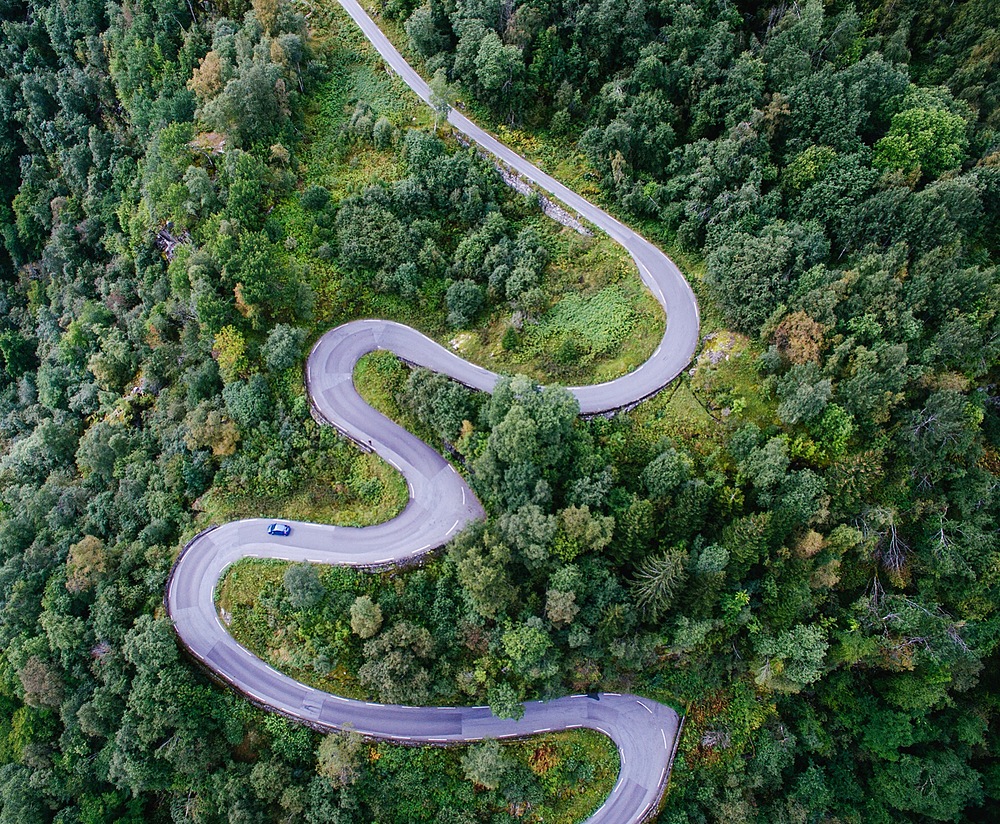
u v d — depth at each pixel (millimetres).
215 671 68062
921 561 70125
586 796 67812
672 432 70812
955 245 69125
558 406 66000
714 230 77188
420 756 66812
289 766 66875
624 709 70438
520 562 66625
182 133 81938
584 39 85875
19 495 85062
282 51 85062
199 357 78500
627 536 64062
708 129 83750
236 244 76188
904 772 72875
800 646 64875
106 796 68375
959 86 85438
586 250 81750
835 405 65625
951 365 68312
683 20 83812
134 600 70438
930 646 69062
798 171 77125
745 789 70562
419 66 92500
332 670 67688
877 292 68500
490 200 84250
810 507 64375
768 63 83625
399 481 73250
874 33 88812
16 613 72562
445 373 76500
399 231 80438
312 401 75562
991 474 69500
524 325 78062
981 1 84688
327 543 71688
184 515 74062
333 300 79625
